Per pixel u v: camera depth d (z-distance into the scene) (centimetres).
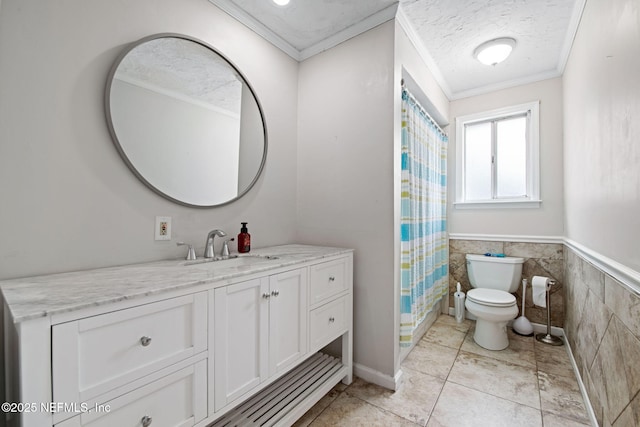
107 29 115
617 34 118
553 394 161
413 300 196
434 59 228
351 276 174
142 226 127
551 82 250
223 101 160
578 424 138
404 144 187
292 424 134
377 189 174
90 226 111
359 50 183
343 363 172
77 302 69
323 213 198
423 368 190
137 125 124
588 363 153
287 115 204
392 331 168
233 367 104
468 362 197
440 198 277
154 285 85
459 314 273
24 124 96
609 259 126
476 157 294
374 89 176
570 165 215
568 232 224
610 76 126
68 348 66
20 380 60
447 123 295
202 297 93
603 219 136
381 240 172
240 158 169
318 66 203
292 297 131
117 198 118
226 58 160
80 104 108
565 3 167
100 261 114
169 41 136
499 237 270
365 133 179
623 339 108
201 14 149
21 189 96
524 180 270
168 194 134
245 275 108
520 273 251
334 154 193
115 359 74
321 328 149
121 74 119
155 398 82
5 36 93
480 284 261
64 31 105
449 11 173
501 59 215
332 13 171
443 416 144
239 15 167
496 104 275
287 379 156
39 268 99
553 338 233
